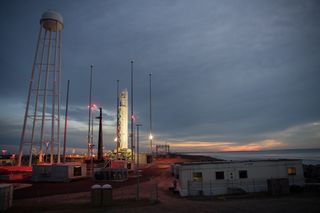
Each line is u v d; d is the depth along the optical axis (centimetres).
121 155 9106
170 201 2592
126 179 4569
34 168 4397
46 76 6109
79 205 2362
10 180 4522
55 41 6312
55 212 2059
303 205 2150
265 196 2745
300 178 3125
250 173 3091
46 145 6956
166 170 6450
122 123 10094
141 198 2741
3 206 2133
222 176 3050
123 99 10281
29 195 3050
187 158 12194
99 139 8675
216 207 2169
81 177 4662
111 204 2312
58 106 6088
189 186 2964
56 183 4150
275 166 3131
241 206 2181
